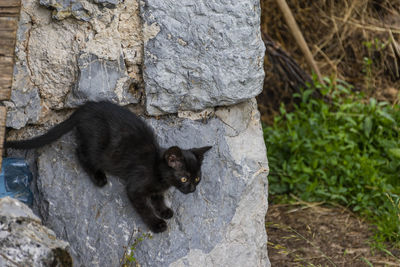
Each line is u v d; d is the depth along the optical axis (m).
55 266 3.93
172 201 5.11
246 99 5.09
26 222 4.02
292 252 6.39
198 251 4.99
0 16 4.00
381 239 6.48
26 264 3.81
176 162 4.75
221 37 4.82
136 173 4.81
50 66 4.81
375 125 8.04
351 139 7.93
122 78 4.93
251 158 5.21
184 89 4.93
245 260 5.15
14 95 4.68
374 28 9.87
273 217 7.20
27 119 4.82
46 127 5.00
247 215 5.20
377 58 9.87
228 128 5.22
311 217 7.17
